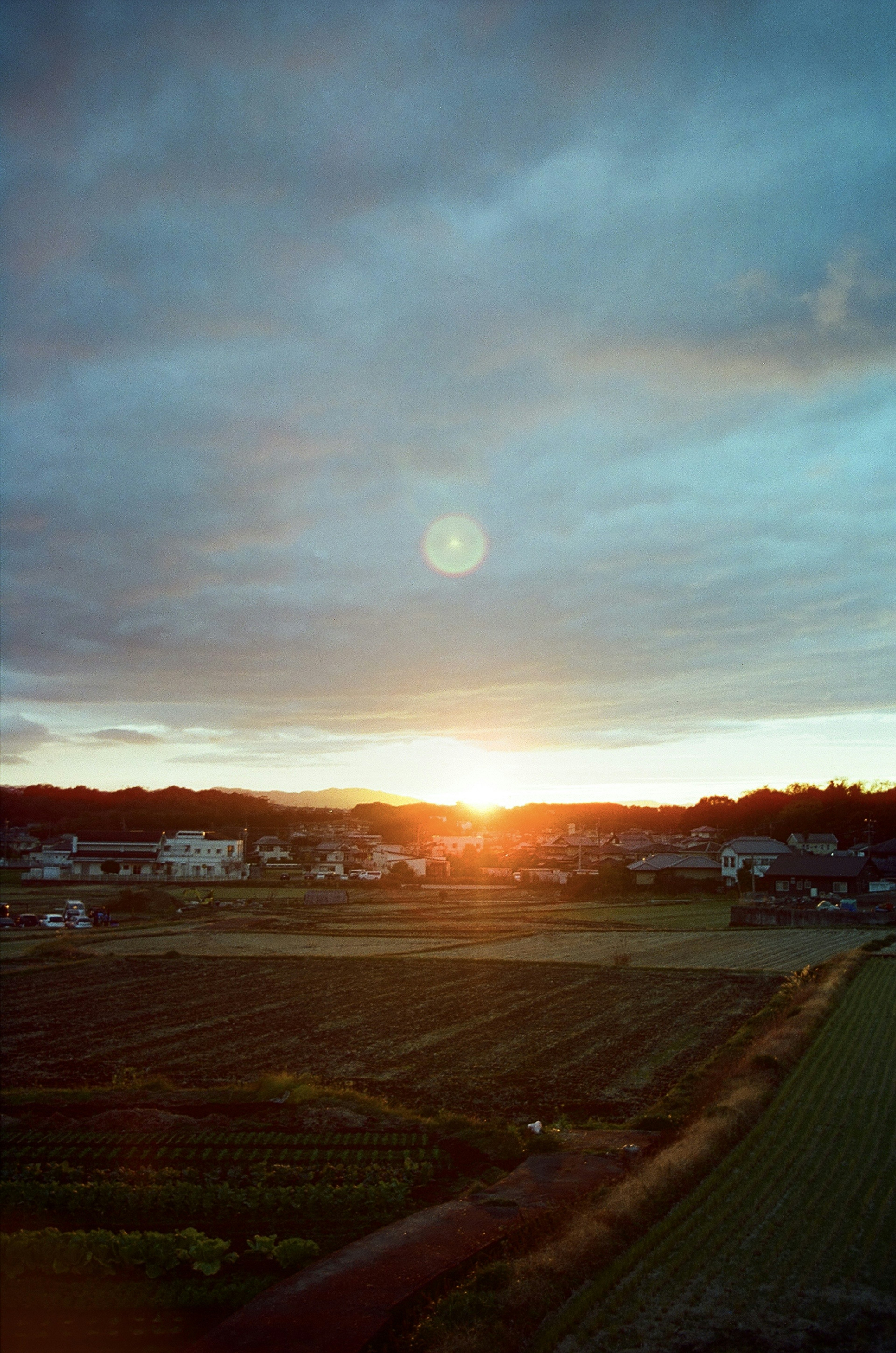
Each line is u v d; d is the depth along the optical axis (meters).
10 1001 40.75
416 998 41.03
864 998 36.22
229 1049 32.28
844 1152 18.34
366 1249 15.15
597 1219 14.95
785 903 86.75
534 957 53.66
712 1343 11.72
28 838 160.75
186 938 62.75
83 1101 25.61
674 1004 39.41
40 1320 13.16
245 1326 12.62
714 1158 18.02
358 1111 23.81
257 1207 17.41
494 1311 12.36
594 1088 26.70
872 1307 12.51
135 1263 14.87
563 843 184.25
